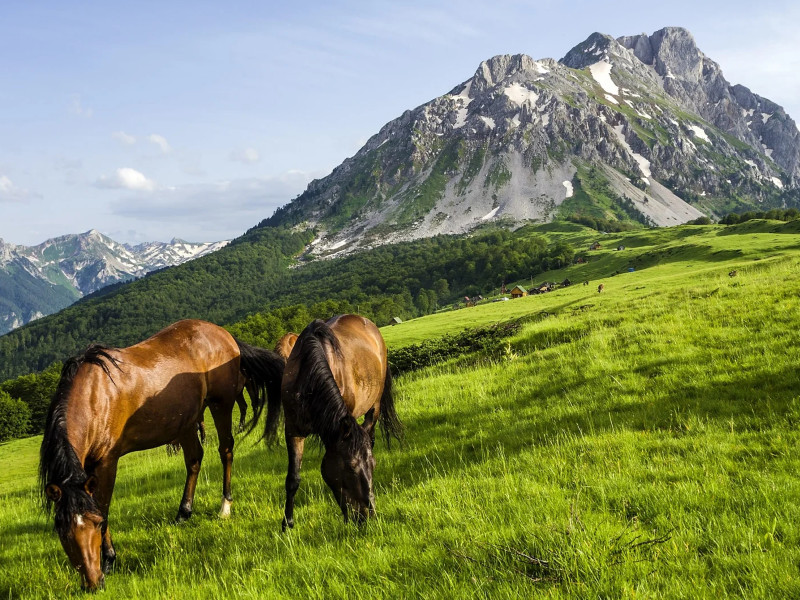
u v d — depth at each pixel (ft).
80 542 17.58
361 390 25.36
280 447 40.24
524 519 18.01
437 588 14.32
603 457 24.03
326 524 21.24
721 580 13.08
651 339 46.29
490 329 75.61
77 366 21.43
